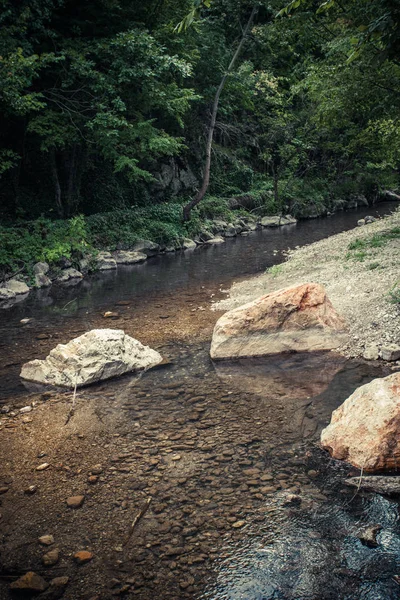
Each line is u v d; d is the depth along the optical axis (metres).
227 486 4.87
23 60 14.59
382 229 18.84
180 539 4.16
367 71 15.22
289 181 33.34
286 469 5.12
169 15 21.83
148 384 7.68
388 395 5.24
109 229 20.75
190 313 11.65
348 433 5.27
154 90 19.03
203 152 29.92
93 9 19.64
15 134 19.70
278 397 6.96
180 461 5.38
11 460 5.57
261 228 28.69
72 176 20.88
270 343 8.74
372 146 26.22
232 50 28.62
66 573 3.84
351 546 3.98
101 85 17.72
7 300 14.28
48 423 6.46
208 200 27.83
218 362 8.53
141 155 21.53
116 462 5.43
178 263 18.98
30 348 9.70
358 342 8.67
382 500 4.55
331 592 3.54
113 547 4.11
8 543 4.21
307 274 13.55
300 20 18.09
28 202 20.16
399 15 4.63
